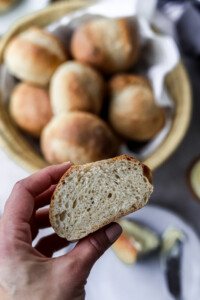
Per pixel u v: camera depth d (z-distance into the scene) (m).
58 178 0.33
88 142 0.43
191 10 0.49
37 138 0.47
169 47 0.46
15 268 0.28
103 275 0.47
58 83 0.44
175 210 0.50
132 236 0.47
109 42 0.45
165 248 0.47
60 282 0.28
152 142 0.47
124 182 0.29
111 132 0.45
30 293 0.28
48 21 0.49
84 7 0.49
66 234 0.29
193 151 0.51
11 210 0.30
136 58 0.47
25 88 0.46
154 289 0.47
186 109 0.46
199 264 0.47
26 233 0.29
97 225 0.30
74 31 0.48
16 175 0.48
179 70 0.48
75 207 0.29
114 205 0.29
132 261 0.47
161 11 0.52
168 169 0.50
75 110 0.44
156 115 0.45
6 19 0.52
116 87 0.46
